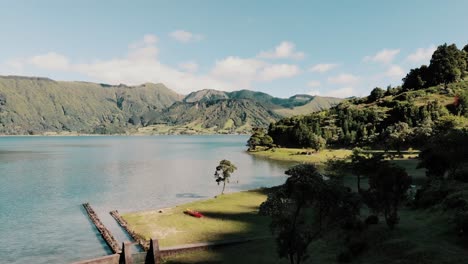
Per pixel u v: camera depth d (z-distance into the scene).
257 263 45.69
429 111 194.50
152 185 113.94
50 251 56.09
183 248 51.44
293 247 34.75
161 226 65.19
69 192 102.56
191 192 102.25
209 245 52.72
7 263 51.47
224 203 82.19
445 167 68.69
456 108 198.75
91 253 55.31
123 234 63.34
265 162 179.75
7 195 98.00
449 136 73.50
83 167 163.38
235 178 127.75
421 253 37.34
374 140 194.38
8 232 65.25
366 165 79.44
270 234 58.34
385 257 39.28
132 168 159.62
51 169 155.25
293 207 38.34
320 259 43.28
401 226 47.94
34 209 82.38
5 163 179.88
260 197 88.81
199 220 68.19
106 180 124.00
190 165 172.50
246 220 67.56
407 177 46.31
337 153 190.50
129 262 48.78
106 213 78.25
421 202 58.19
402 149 167.00
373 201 48.88
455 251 36.38
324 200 34.53
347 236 48.19
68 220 73.25
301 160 179.62
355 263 40.06
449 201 50.78
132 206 85.06
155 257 48.94
